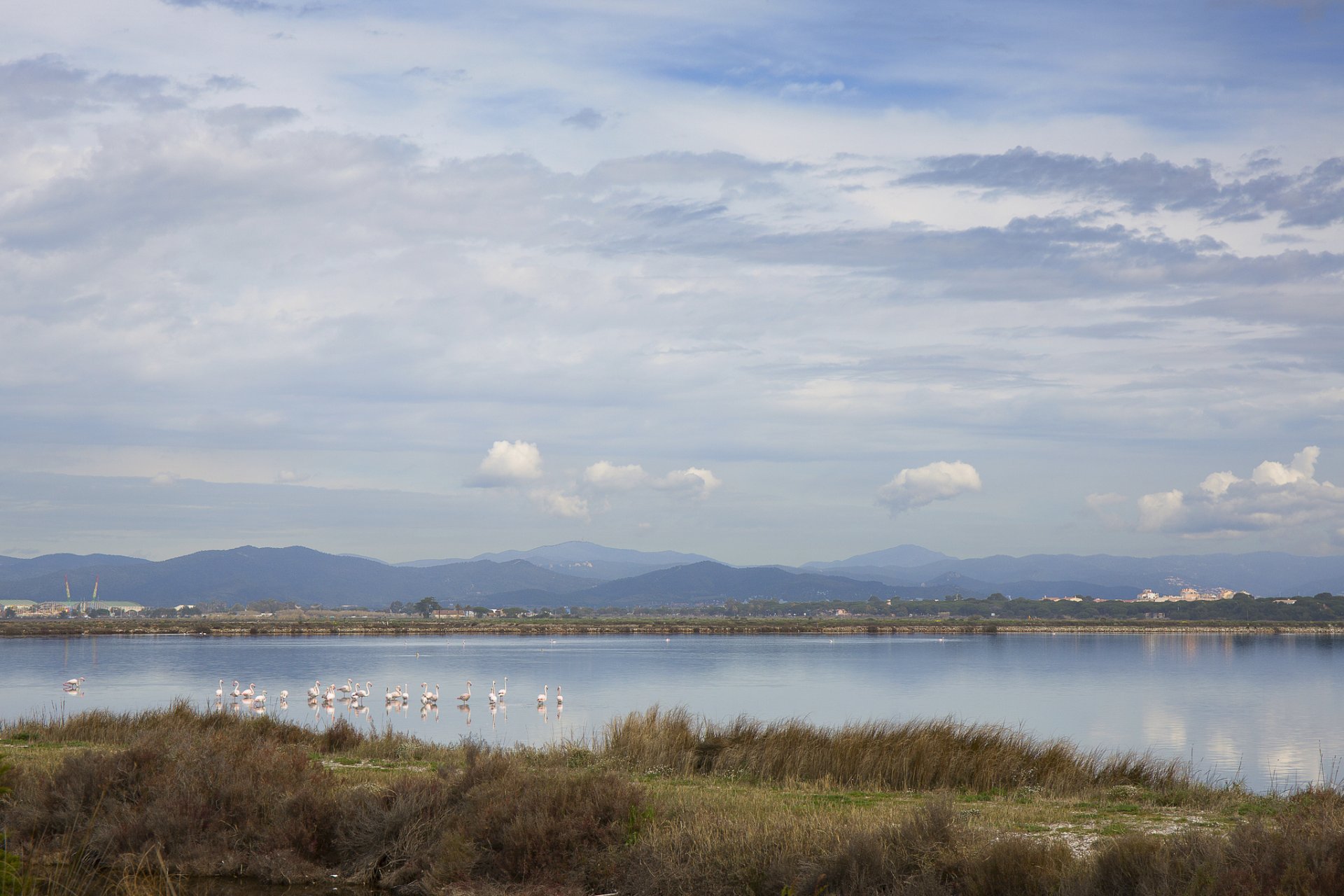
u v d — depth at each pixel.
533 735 40.84
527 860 14.91
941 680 76.81
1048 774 21.92
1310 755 37.44
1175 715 52.12
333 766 22.55
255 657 110.31
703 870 13.98
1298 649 141.38
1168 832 15.69
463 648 137.88
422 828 15.98
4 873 10.96
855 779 21.66
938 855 13.22
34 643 141.50
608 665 98.12
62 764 19.14
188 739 19.95
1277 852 11.80
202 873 15.62
